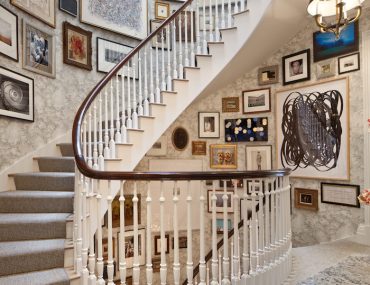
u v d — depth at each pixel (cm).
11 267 200
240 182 404
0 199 261
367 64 328
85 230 204
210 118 471
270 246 225
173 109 355
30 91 346
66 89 400
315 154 378
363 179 332
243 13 352
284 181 250
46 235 233
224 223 187
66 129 399
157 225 421
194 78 366
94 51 444
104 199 273
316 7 209
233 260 195
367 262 274
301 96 396
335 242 343
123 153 311
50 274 201
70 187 289
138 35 497
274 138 432
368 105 326
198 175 179
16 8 334
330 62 366
